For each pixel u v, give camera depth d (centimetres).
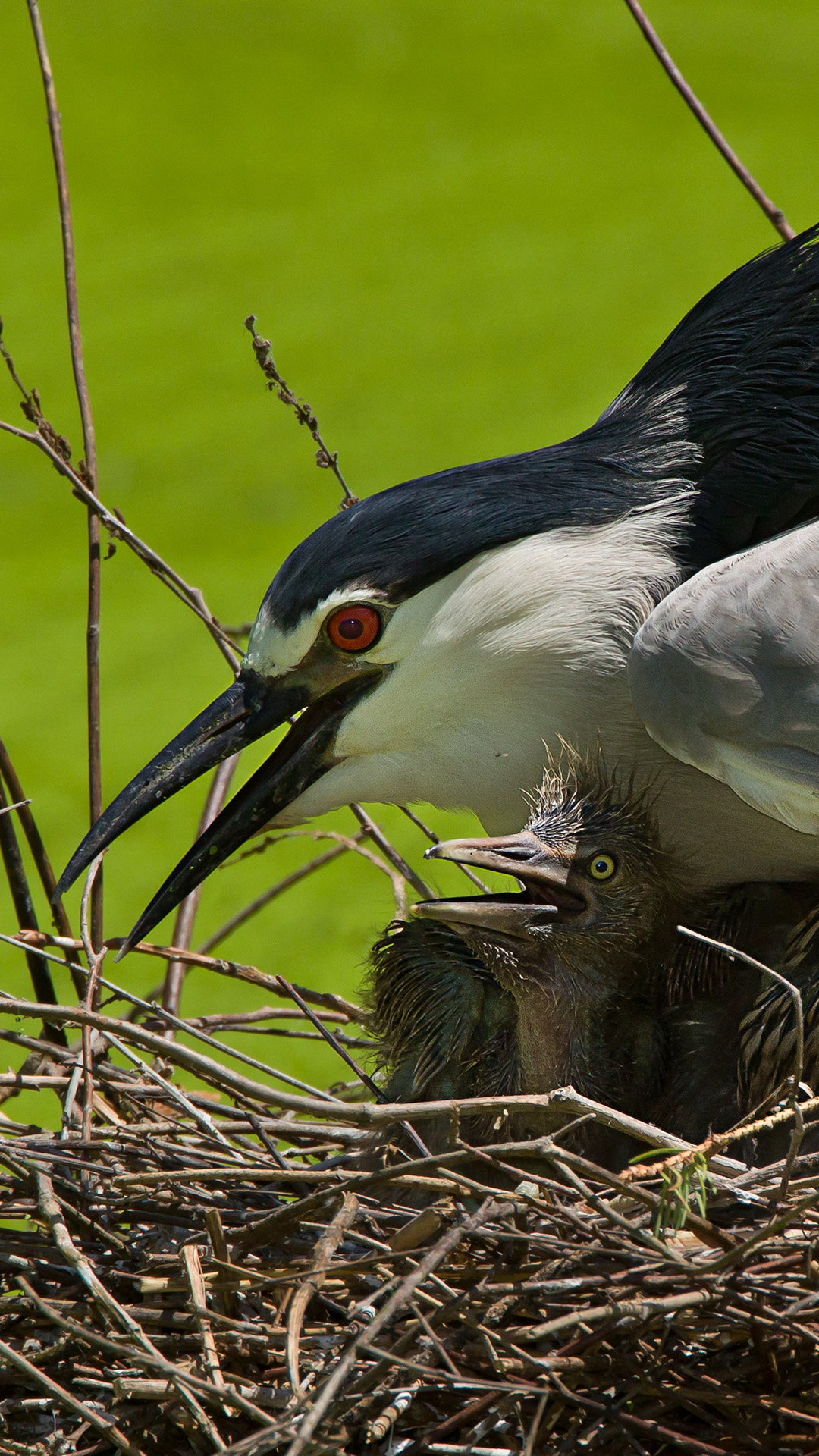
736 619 507
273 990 595
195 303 2405
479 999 559
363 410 2020
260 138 3256
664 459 561
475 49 3756
